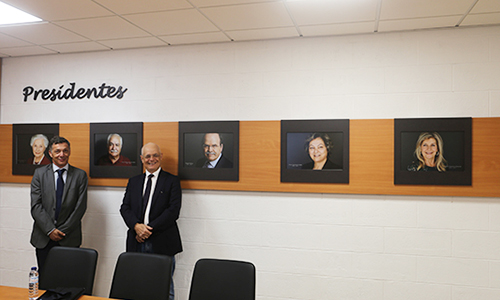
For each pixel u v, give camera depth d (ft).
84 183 12.69
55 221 12.23
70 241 12.41
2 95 14.53
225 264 8.32
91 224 13.58
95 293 13.47
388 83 11.41
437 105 11.11
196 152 12.68
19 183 14.29
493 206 10.77
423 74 11.20
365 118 11.53
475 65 10.89
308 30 11.28
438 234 11.06
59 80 14.05
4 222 14.38
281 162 12.04
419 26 10.89
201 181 12.64
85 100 13.78
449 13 9.83
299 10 9.68
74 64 13.91
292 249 12.00
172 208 11.72
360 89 11.59
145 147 12.07
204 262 8.43
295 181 11.93
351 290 11.55
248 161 12.30
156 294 8.54
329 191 11.68
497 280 10.69
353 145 11.56
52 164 12.66
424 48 11.19
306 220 11.92
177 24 10.79
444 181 10.98
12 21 10.56
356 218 11.57
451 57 11.03
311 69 11.93
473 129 10.87
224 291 8.13
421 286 11.12
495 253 10.73
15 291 8.11
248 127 12.33
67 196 12.30
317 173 11.76
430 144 11.09
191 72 12.85
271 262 12.14
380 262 11.39
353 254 11.57
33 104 14.29
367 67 11.55
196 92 12.80
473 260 10.85
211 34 11.72
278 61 12.17
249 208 12.34
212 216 12.60
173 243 11.89
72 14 10.02
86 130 13.65
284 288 12.02
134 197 12.01
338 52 11.75
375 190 11.39
